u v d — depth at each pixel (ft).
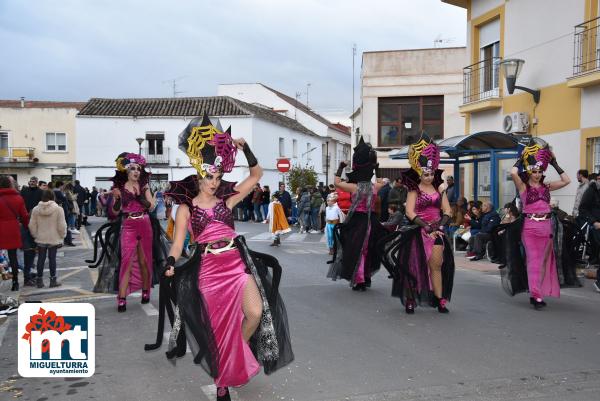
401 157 51.29
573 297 27.89
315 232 67.05
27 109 132.16
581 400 14.40
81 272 37.27
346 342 19.79
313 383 15.78
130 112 114.52
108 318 23.76
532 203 25.30
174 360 14.89
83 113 113.70
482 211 43.52
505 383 15.65
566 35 42.57
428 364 17.33
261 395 14.94
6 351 19.43
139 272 25.85
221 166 14.69
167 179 112.06
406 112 81.56
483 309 25.04
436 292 24.25
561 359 17.74
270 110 144.25
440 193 24.48
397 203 48.93
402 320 23.02
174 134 112.47
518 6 48.26
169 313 14.88
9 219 29.86
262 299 14.71
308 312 24.54
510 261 25.80
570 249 25.91
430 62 79.92
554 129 43.93
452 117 79.25
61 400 15.01
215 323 14.10
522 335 20.58
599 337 20.31
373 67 81.82
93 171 113.91
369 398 14.66
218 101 117.29
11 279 33.68
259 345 14.88
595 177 35.29
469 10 56.03
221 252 14.58
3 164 130.52
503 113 50.75
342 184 29.48
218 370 13.93
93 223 83.71
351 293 28.89
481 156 52.34
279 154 125.49
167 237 27.30
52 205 31.63
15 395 15.44
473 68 55.36
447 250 24.35
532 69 46.50
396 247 24.52
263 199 81.66
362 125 82.94
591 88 39.88
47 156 133.08
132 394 15.28
